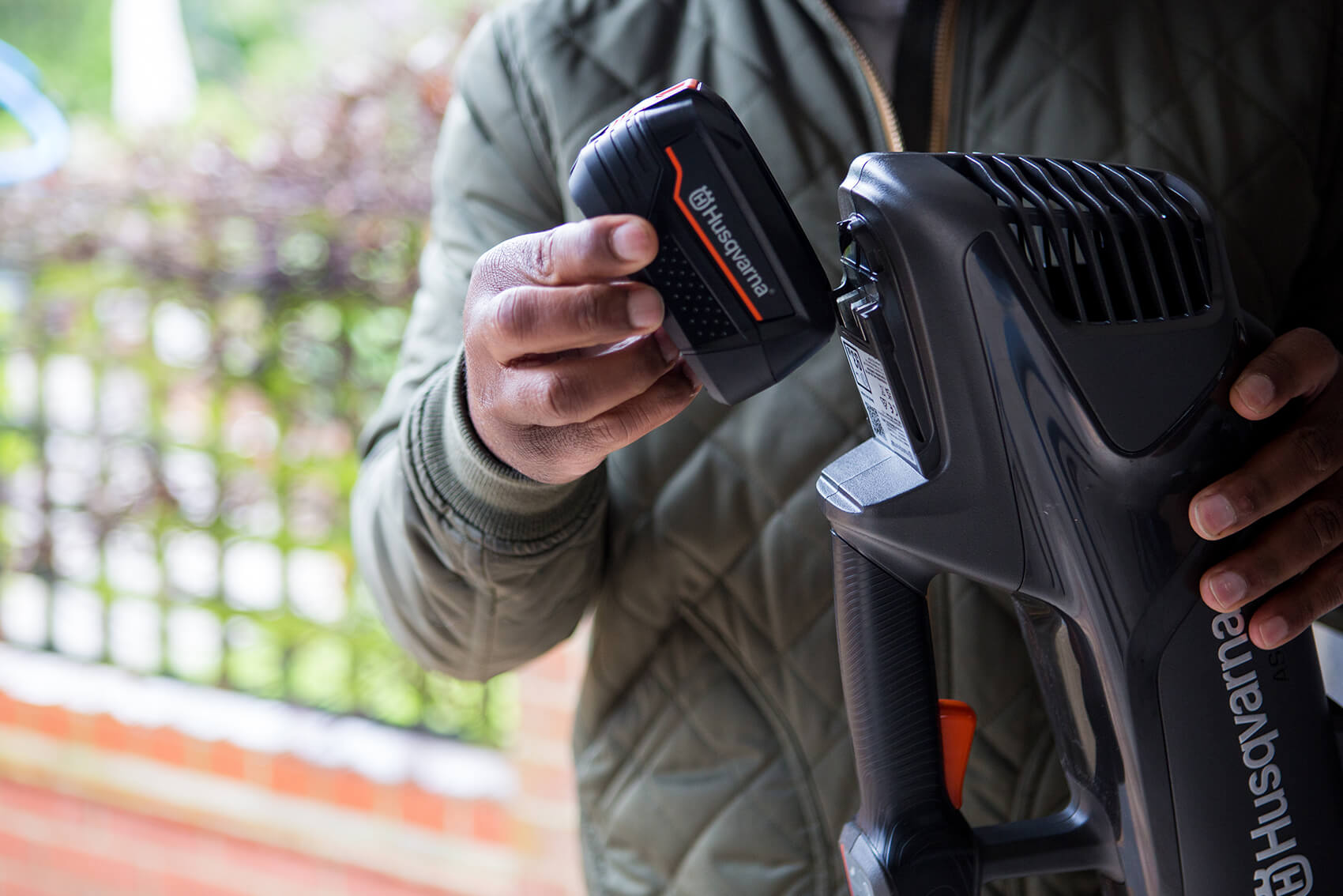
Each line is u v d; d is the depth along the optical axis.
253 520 2.84
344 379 2.62
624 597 0.92
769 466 0.87
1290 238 0.87
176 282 2.69
